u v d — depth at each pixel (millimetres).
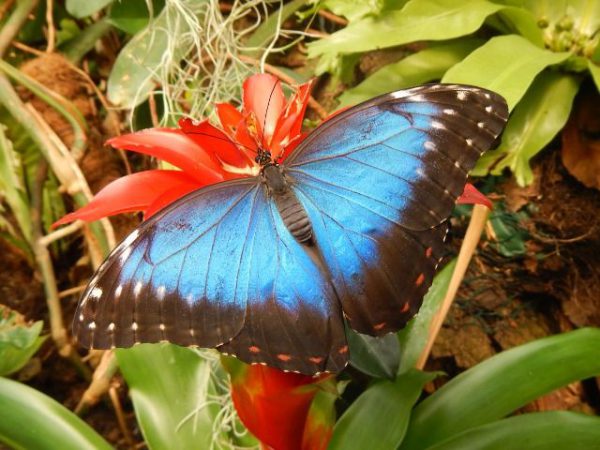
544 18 257
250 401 171
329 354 152
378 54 300
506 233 269
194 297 150
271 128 180
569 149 256
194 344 148
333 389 169
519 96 216
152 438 208
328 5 254
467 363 277
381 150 160
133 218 282
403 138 158
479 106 150
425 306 232
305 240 158
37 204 271
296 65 316
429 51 263
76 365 274
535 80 244
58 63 288
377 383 214
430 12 241
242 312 152
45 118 275
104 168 289
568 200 261
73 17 317
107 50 319
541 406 274
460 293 280
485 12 237
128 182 162
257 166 179
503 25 259
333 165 163
